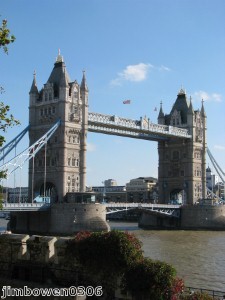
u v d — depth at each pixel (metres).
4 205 108.88
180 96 181.00
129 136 158.38
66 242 35.78
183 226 160.88
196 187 173.00
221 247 89.81
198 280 54.88
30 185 137.62
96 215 120.31
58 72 137.50
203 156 177.88
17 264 37.69
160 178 180.00
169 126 163.88
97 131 144.00
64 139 129.75
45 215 124.94
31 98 138.50
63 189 128.25
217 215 158.00
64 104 130.62
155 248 86.62
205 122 180.12
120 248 31.88
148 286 29.44
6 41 33.59
